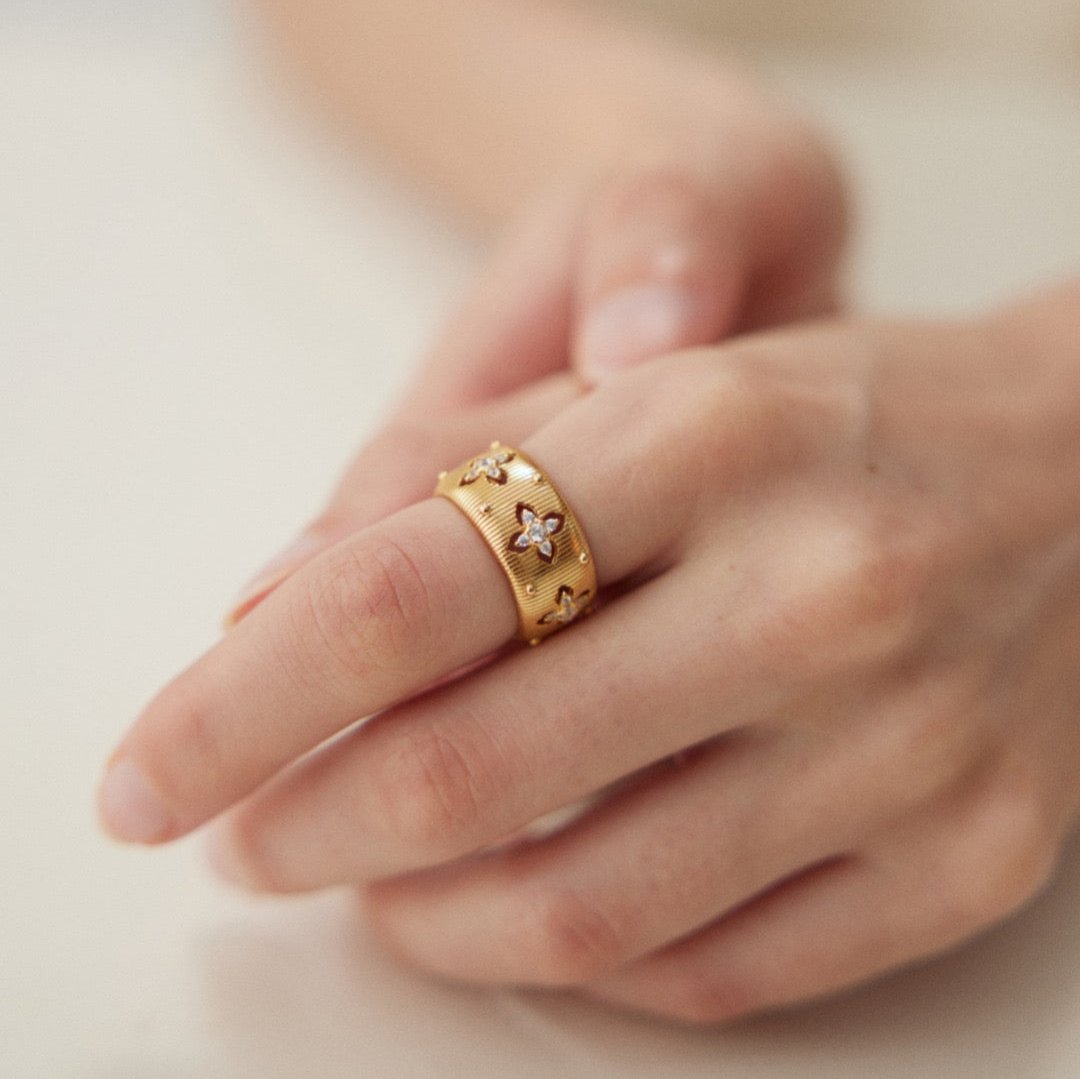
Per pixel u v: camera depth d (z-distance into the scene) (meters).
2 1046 0.22
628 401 0.23
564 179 0.32
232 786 0.22
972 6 0.58
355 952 0.23
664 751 0.22
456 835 0.21
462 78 0.41
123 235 0.39
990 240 0.42
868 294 0.38
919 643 0.22
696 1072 0.22
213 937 0.23
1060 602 0.24
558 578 0.21
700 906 0.22
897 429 0.24
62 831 0.24
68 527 0.29
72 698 0.26
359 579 0.21
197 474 0.31
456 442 0.24
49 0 0.54
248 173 0.43
